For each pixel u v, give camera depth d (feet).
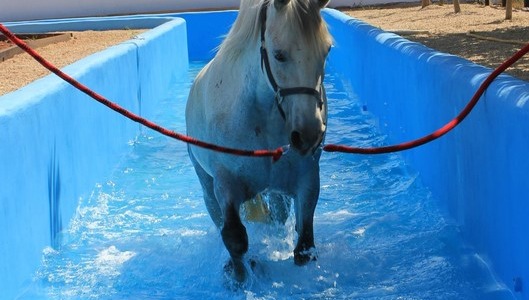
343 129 32.04
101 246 19.33
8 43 47.73
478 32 40.42
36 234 17.52
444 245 18.12
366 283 16.34
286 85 12.27
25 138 17.03
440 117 20.27
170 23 47.55
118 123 28.12
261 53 13.07
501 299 14.65
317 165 14.56
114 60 27.99
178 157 28.63
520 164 13.66
